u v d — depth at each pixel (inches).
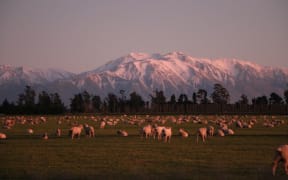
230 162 1533.0
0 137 2534.5
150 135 2723.9
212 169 1391.5
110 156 1692.9
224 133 2844.5
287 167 1327.5
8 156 1699.1
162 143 2194.9
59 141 2327.8
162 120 4739.2
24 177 1269.7
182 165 1473.9
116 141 2314.2
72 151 1852.9
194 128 3518.7
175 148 1957.4
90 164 1499.8
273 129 3390.7
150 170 1380.4
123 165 1477.6
